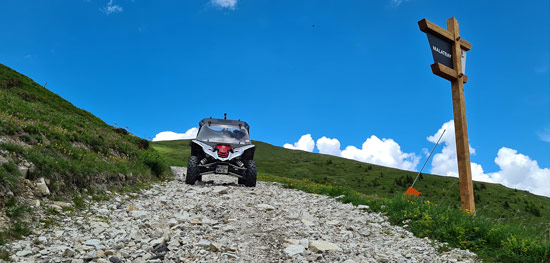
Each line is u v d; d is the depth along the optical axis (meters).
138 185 10.84
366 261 5.07
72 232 5.26
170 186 11.89
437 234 6.80
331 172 135.25
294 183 16.09
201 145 12.61
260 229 6.45
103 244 4.85
